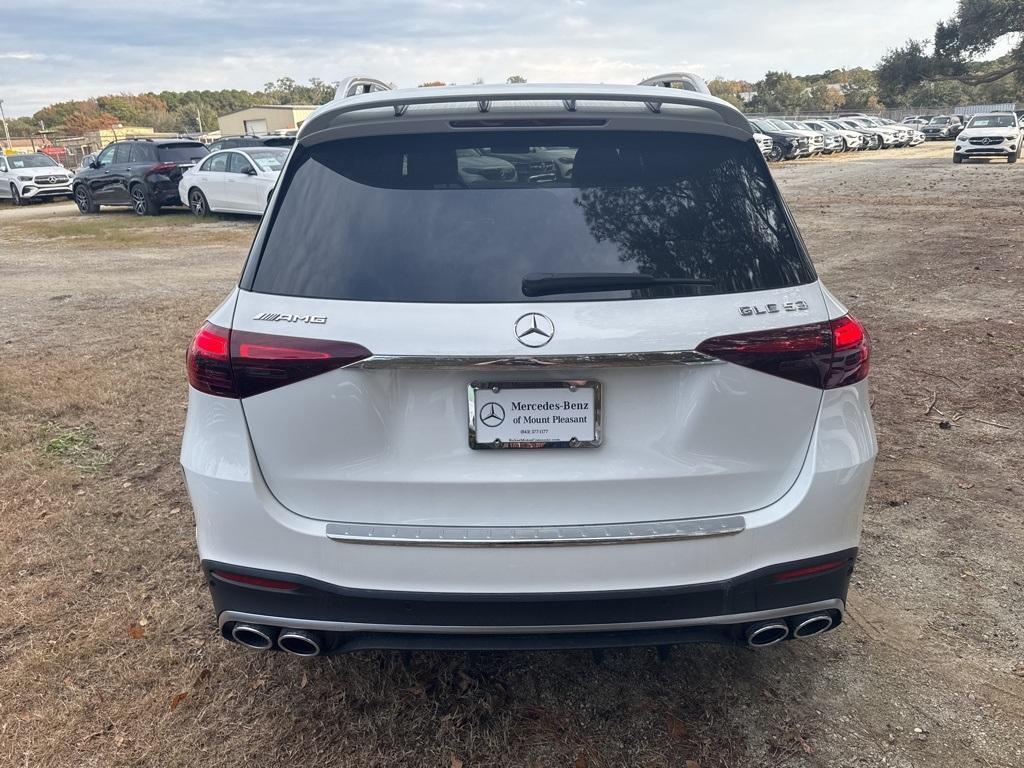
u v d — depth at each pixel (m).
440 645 2.10
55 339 6.95
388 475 2.03
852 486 2.12
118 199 19.23
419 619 2.06
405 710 2.51
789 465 2.10
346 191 2.16
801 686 2.60
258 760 2.31
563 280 1.97
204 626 2.90
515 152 2.18
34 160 26.09
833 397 2.11
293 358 1.98
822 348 2.07
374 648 2.12
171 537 3.54
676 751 2.35
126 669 2.67
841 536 2.15
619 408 2.02
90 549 3.43
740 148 2.29
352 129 2.23
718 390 2.01
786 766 2.28
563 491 2.03
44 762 2.28
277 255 2.13
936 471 4.14
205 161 17.50
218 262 11.55
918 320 7.02
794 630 2.19
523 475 2.02
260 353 2.00
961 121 51.12
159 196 18.38
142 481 4.12
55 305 8.49
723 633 2.17
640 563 2.03
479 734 2.41
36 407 5.13
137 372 5.93
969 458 4.29
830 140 37.25
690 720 2.46
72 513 3.75
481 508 2.04
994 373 5.61
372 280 2.02
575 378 1.99
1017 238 11.02
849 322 2.15
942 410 4.98
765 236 2.16
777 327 2.03
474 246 2.04
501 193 2.12
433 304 1.97
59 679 2.61
